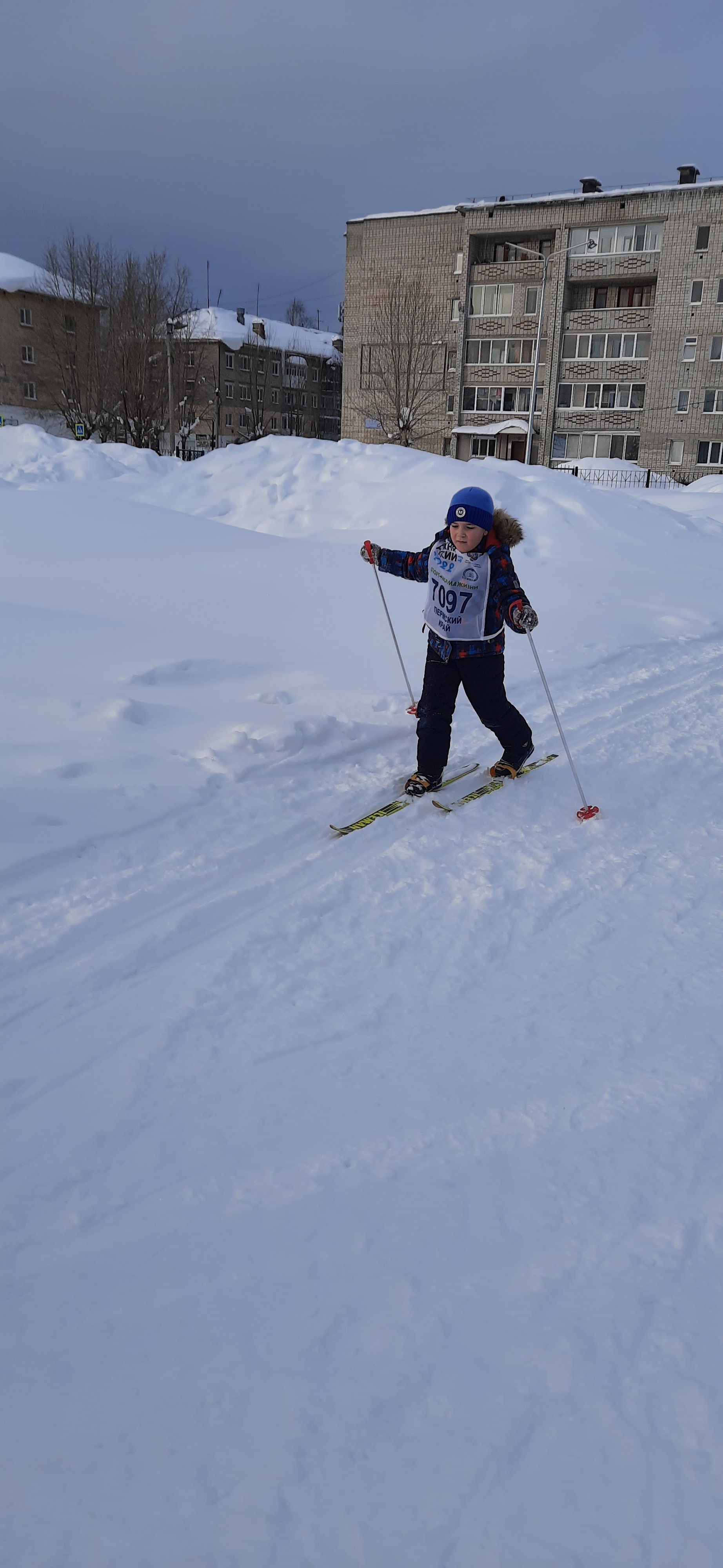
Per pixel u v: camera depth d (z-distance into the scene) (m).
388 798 4.41
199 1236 1.90
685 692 6.42
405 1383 1.58
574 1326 1.69
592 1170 2.09
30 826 3.67
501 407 45.03
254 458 12.93
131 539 9.23
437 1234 1.90
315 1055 2.51
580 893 3.51
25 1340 1.65
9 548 8.70
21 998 2.72
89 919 3.14
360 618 7.50
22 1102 2.29
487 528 4.13
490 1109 2.30
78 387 48.31
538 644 7.54
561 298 42.50
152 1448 1.47
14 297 56.72
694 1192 2.03
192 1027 2.62
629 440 42.81
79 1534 1.35
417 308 45.06
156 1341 1.66
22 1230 1.91
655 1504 1.40
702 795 4.60
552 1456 1.47
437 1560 1.32
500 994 2.82
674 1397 1.57
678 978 2.93
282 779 4.51
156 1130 2.21
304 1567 1.31
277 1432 1.50
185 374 48.84
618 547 11.12
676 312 40.31
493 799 4.47
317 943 3.10
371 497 11.27
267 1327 1.69
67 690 5.27
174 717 5.08
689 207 39.19
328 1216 1.95
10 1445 1.47
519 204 42.16
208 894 3.39
